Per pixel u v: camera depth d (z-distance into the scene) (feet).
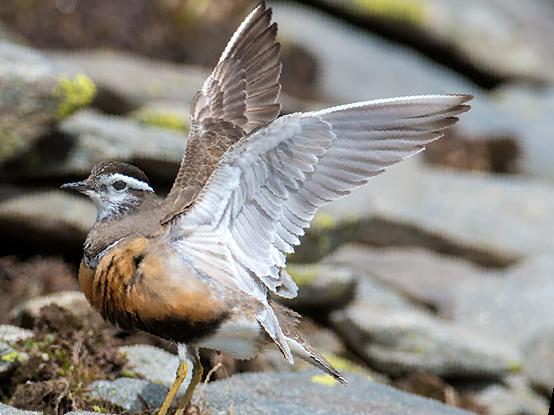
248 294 33.04
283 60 69.56
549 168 70.08
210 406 36.22
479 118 72.38
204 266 32.89
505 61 78.59
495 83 78.79
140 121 54.70
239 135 36.60
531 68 78.84
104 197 34.76
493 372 49.65
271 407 36.45
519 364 50.37
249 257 32.55
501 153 69.92
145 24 65.62
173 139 50.29
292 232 32.14
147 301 33.09
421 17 77.25
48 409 36.11
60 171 49.57
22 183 50.08
